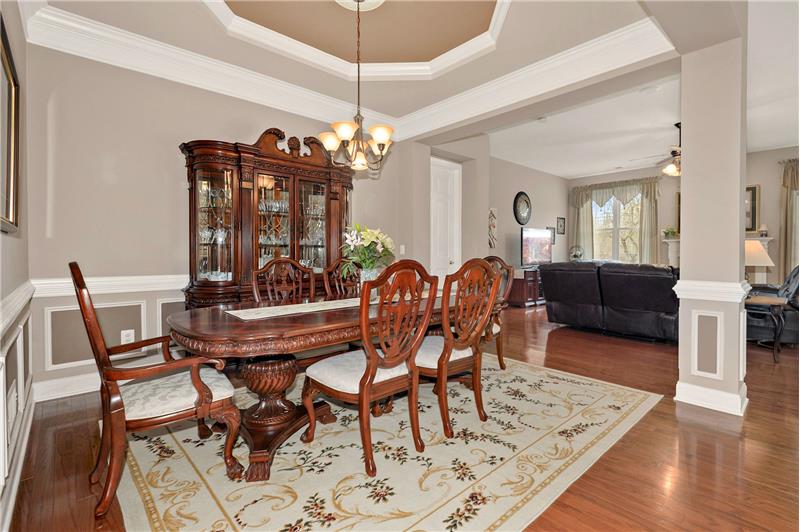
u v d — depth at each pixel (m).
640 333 4.39
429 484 1.74
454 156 5.43
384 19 2.85
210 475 1.83
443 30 2.99
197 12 2.68
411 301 1.97
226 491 1.70
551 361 3.67
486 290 2.35
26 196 2.57
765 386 2.96
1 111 1.78
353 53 3.36
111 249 2.99
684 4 2.08
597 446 2.07
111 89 2.97
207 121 3.44
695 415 2.46
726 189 2.48
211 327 1.82
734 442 2.11
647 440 2.13
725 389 2.51
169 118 3.23
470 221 5.67
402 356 1.96
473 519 1.51
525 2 2.51
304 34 3.07
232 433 1.81
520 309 6.91
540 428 2.28
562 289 4.90
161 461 1.95
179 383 1.81
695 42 2.47
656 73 2.90
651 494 1.67
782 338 3.95
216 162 3.14
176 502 1.63
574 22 2.73
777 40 3.17
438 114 4.33
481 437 2.18
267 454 1.82
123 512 1.57
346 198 4.07
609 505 1.59
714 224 2.53
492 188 7.39
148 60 3.10
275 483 1.76
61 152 2.77
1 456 1.43
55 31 2.71
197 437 2.21
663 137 6.02
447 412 2.19
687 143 2.63
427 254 4.90
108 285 2.96
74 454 2.03
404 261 1.85
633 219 8.40
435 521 1.50
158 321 3.21
